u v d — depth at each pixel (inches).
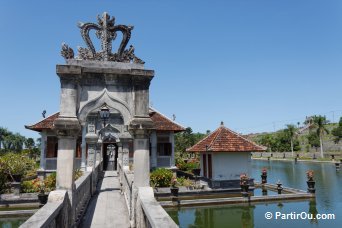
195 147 889.5
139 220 276.8
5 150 2363.4
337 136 2753.4
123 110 317.7
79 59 313.4
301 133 3506.4
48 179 750.5
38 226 171.9
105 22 331.6
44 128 975.0
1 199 648.4
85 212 374.9
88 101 305.9
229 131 856.3
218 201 650.2
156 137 1058.1
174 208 630.5
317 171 1405.0
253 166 1856.5
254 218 554.6
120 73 318.7
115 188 603.8
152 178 766.5
